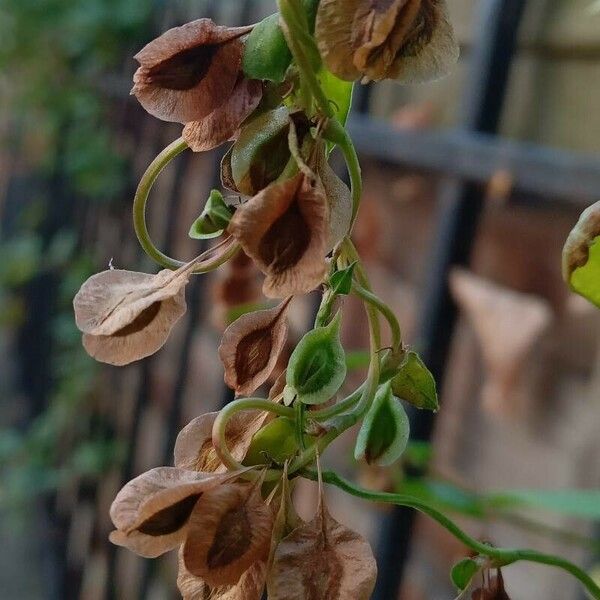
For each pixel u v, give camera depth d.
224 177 0.14
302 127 0.14
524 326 0.33
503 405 0.34
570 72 0.35
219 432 0.14
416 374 0.15
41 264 0.99
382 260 0.46
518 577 0.35
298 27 0.13
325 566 0.14
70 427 0.83
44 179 1.02
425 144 0.34
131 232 0.75
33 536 0.90
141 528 0.14
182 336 0.61
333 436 0.14
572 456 0.33
